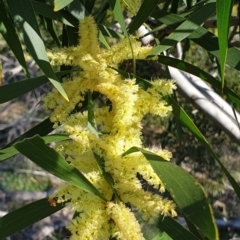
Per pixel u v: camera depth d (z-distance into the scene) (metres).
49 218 0.79
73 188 0.20
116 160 0.20
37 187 0.94
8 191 0.78
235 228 0.64
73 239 0.19
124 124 0.20
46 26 0.29
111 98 0.20
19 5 0.21
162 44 0.23
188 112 0.66
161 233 0.27
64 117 0.21
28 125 0.92
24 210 0.21
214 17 0.45
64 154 0.22
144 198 0.20
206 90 0.51
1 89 0.22
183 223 0.50
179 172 0.17
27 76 0.24
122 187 0.20
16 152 0.20
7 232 0.21
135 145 0.21
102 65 0.21
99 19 0.27
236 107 0.56
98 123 0.21
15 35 0.24
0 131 0.95
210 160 0.73
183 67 0.25
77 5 0.24
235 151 0.75
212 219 0.16
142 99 0.21
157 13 0.26
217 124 0.50
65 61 0.22
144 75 0.58
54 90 0.21
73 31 0.26
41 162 0.19
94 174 0.20
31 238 0.75
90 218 0.19
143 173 0.20
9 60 0.80
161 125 0.73
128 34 0.22
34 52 0.20
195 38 0.25
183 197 0.16
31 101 0.99
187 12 0.27
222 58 0.19
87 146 0.20
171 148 0.73
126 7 0.25
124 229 0.18
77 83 0.21
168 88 0.21
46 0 0.28
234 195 0.79
